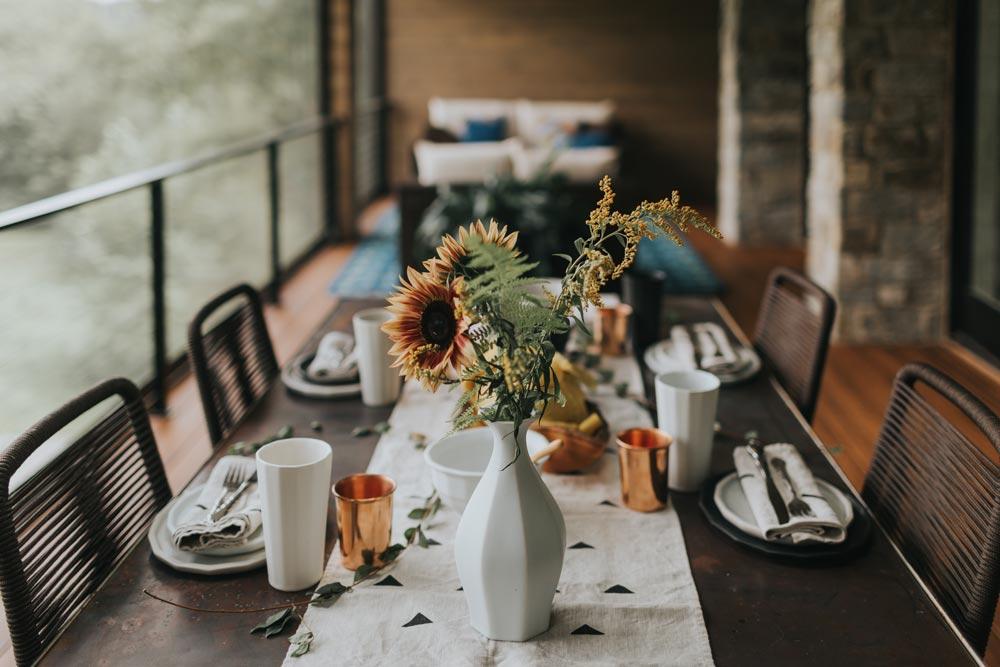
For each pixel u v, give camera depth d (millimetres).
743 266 6789
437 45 10031
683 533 1435
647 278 2289
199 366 1964
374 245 7512
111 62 8812
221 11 8977
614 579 1307
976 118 4480
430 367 1193
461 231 1211
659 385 1562
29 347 5672
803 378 2215
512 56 10000
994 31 4270
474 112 9391
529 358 1143
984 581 1290
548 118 9312
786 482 1493
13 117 8438
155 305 3734
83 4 8664
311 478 1233
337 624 1201
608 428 1788
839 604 1243
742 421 1853
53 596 1313
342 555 1336
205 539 1327
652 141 10062
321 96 7418
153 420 3730
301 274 6496
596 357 2186
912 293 4793
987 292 4469
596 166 7590
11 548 1215
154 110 8992
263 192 7465
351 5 7328
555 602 1255
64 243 6129
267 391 2008
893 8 4547
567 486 1597
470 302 1115
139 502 1582
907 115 4625
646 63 9922
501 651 1157
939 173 4664
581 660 1135
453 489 1433
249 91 9070
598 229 1200
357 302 2684
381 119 10109
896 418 1664
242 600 1253
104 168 8812
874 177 4695
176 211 7969
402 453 1709
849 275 4797
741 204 7508
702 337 2217
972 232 4594
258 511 1383
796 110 7328
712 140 10016
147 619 1205
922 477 1535
